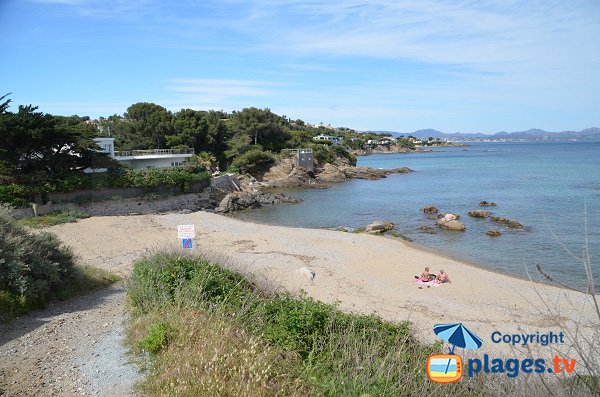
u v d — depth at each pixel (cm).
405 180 8238
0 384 725
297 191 6888
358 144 19212
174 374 691
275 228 3622
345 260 2605
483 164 11994
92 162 4353
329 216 4697
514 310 1769
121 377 745
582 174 8325
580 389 433
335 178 8269
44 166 4019
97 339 942
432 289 2095
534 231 3541
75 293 1455
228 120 10012
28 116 3653
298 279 2167
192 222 3741
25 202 3553
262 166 7838
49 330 1009
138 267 1309
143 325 941
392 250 2894
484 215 4212
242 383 643
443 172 9700
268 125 9419
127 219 3725
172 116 7900
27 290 1191
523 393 477
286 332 877
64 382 733
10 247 1273
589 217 4025
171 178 4838
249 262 2442
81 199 4009
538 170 9506
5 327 1037
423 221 4209
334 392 644
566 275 2361
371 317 1084
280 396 642
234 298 1083
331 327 909
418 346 973
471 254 2919
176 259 1324
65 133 3884
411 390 675
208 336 797
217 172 7012
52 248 1493
